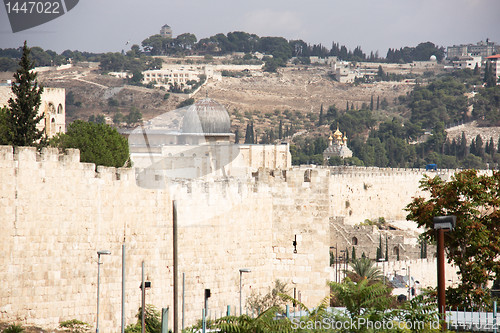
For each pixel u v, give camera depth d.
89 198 86.56
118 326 88.56
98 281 84.69
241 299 97.62
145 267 90.81
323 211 104.00
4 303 80.69
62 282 84.56
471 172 102.88
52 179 84.00
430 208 100.69
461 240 99.94
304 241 103.81
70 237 85.19
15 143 152.62
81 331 83.88
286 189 103.88
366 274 160.75
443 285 71.62
